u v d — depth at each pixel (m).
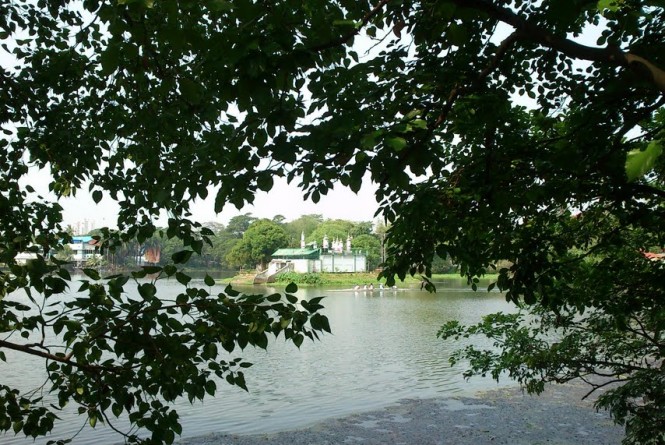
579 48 2.26
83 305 3.46
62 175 6.16
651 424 5.54
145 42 2.40
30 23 6.03
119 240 5.34
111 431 12.23
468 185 5.00
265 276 87.62
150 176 5.21
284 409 15.18
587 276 6.14
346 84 3.24
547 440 12.50
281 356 23.61
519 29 2.40
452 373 20.16
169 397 3.66
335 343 27.11
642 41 3.57
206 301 3.63
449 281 88.06
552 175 4.49
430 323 34.88
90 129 6.16
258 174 2.98
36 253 4.07
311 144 2.63
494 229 5.42
